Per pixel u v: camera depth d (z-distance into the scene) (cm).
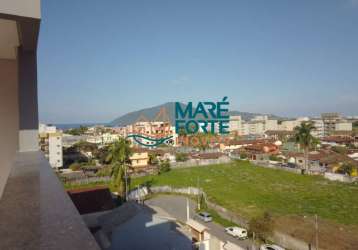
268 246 1323
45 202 138
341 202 2100
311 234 1476
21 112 402
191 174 3278
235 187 2616
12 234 98
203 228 1270
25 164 258
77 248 87
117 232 660
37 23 301
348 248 1298
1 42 392
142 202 2162
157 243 641
